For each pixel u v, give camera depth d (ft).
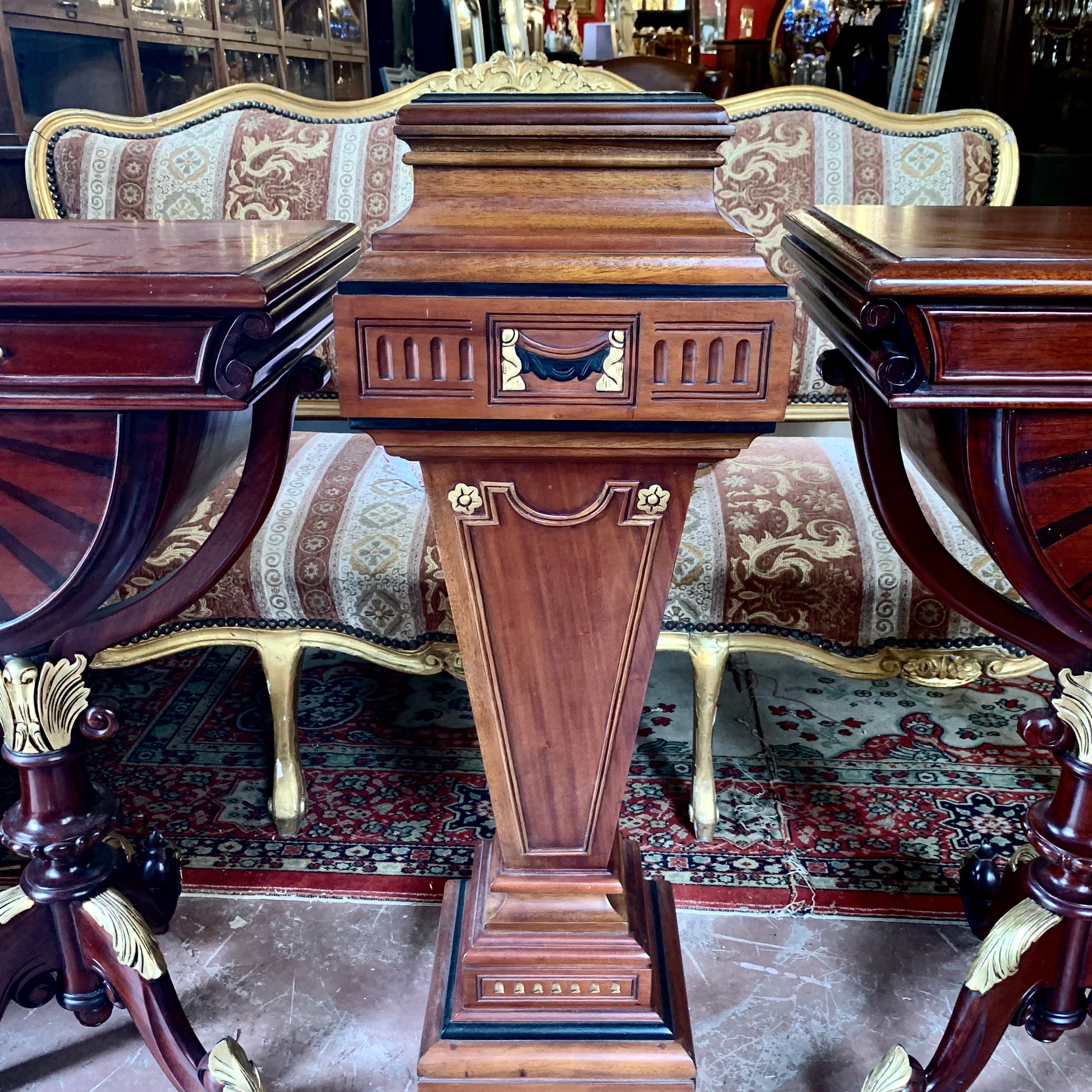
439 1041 3.28
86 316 2.36
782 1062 3.57
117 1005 3.55
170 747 5.51
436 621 4.40
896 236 2.82
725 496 4.68
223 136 5.63
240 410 2.44
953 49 12.20
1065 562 2.69
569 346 2.37
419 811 4.97
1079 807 3.10
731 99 5.67
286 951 4.09
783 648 4.45
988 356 2.38
